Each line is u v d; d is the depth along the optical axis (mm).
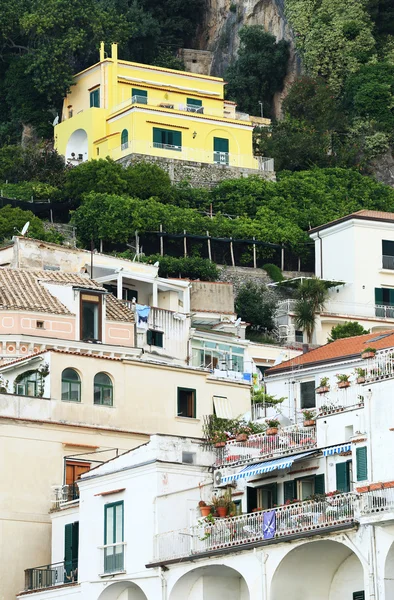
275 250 147875
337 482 72625
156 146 162000
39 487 85375
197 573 74875
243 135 166875
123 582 77688
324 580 72125
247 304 136500
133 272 116125
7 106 180500
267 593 70812
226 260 145750
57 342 97875
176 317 108062
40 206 149750
